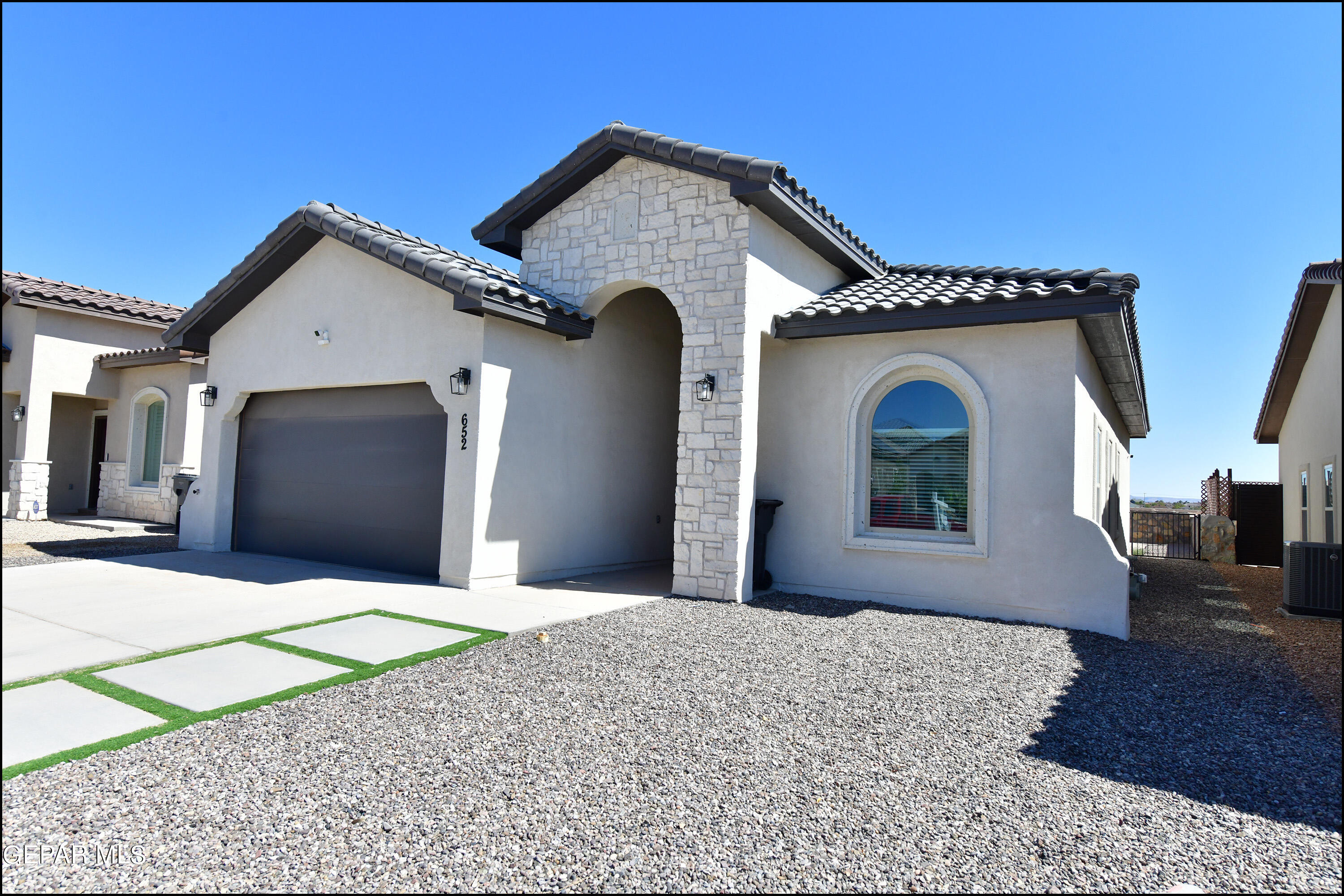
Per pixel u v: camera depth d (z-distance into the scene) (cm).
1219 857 340
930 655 700
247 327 1302
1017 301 873
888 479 1003
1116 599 828
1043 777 426
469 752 441
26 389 1842
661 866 322
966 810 381
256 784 393
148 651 654
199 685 561
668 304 1420
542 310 1027
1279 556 1712
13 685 552
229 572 1084
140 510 1872
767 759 441
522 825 355
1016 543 895
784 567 1050
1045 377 890
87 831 339
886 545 970
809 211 1034
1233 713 556
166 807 365
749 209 976
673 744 461
